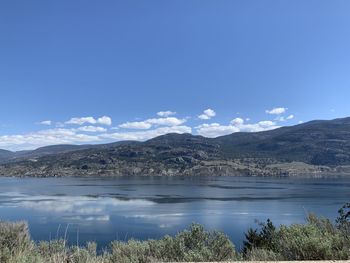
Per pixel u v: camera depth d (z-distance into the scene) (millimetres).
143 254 8156
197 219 58875
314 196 101312
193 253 7836
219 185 157375
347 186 143125
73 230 46125
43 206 78250
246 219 58625
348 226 9352
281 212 67812
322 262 6605
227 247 8609
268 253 8203
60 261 6340
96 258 7180
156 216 63406
